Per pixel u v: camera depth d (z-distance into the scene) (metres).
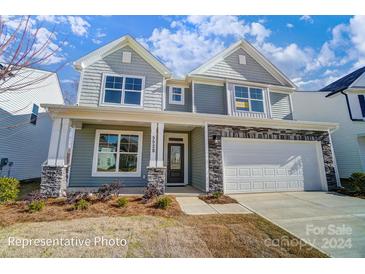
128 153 9.64
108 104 9.36
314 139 9.70
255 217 5.31
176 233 4.16
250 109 11.31
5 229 4.20
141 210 5.72
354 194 8.24
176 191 8.80
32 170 13.06
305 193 8.62
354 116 12.65
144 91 9.91
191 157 11.03
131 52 10.22
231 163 8.60
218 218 5.20
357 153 12.09
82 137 9.26
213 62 11.70
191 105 11.01
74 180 8.86
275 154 9.16
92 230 4.22
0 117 10.30
